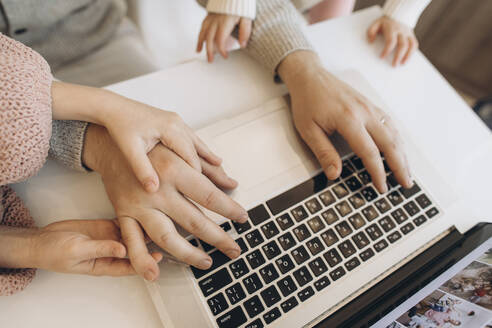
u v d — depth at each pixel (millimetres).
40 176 388
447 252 376
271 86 489
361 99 435
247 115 438
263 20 499
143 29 756
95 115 354
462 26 1189
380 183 395
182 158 358
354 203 394
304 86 442
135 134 342
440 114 494
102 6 673
